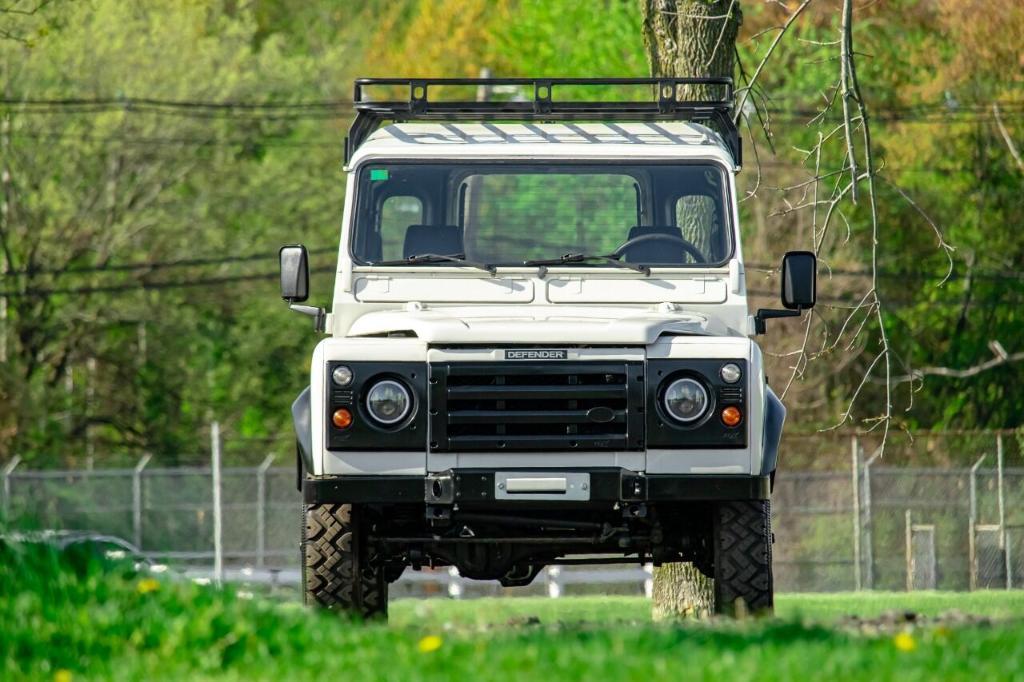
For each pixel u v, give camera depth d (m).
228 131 185.88
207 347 184.88
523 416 37.62
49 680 29.11
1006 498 130.38
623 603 79.44
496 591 117.69
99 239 176.62
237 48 189.00
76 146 173.88
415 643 30.89
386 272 41.91
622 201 42.47
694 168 42.56
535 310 41.47
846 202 154.00
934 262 171.50
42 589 34.09
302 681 28.25
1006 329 175.75
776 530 133.12
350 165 42.69
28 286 174.25
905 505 118.31
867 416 165.75
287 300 42.09
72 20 170.88
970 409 175.50
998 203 172.75
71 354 179.75
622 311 41.25
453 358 37.78
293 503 124.50
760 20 146.75
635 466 37.72
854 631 32.91
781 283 41.41
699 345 37.91
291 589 41.38
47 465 170.12
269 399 188.88
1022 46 160.12
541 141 43.16
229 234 186.62
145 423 182.75
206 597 33.84
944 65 162.75
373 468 37.62
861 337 153.75
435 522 38.88
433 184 42.59
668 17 66.31
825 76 149.38
